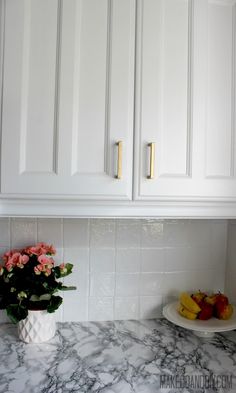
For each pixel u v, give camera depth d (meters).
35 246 1.13
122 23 0.87
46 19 0.85
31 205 0.86
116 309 1.24
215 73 0.93
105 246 1.22
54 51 0.85
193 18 0.91
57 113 0.85
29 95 0.84
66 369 0.90
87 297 1.22
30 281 1.03
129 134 0.88
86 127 0.86
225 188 0.93
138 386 0.84
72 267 1.13
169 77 0.90
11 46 0.83
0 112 0.83
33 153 0.84
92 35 0.86
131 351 1.01
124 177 0.87
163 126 0.89
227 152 0.94
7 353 0.98
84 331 1.14
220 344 1.07
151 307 1.26
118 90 0.87
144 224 1.24
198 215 0.94
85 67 0.86
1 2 0.83
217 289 1.30
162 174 0.89
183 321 1.11
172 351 1.02
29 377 0.86
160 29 0.89
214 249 1.29
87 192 0.86
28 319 1.03
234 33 0.94
